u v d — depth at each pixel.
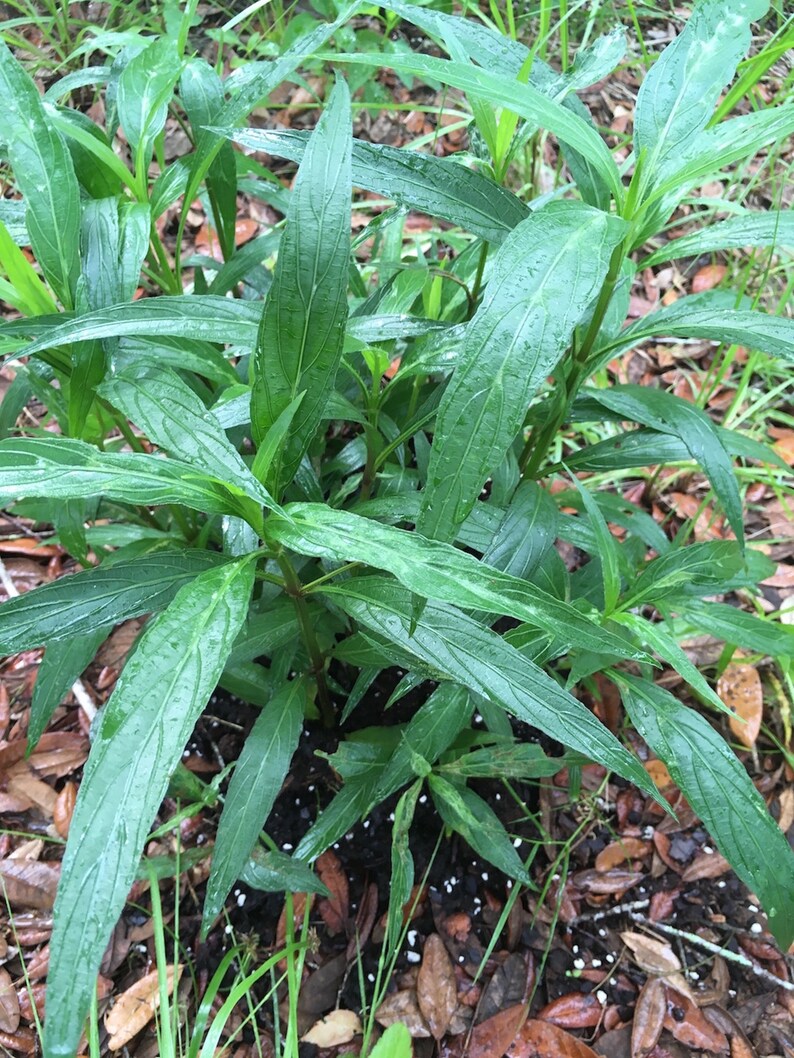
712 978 0.55
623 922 0.57
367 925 0.56
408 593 0.38
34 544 0.73
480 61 0.43
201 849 0.54
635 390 0.48
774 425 0.86
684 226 0.97
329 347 0.33
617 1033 0.53
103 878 0.26
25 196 0.41
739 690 0.66
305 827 0.59
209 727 0.64
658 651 0.42
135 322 0.37
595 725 0.36
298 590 0.42
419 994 0.53
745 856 0.42
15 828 0.60
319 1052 0.52
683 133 0.37
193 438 0.32
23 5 1.02
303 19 0.88
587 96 1.03
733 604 0.73
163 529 0.63
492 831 0.50
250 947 0.52
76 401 0.43
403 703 0.63
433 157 0.40
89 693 0.66
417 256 0.65
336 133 0.30
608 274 0.41
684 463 0.79
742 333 0.40
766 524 0.79
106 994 0.54
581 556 0.75
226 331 0.38
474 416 0.30
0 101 0.40
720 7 0.37
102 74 0.54
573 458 0.53
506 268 0.30
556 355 0.30
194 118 0.50
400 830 0.48
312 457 0.59
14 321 0.40
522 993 0.54
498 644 0.37
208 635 0.30
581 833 0.60
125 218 0.43
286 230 0.31
